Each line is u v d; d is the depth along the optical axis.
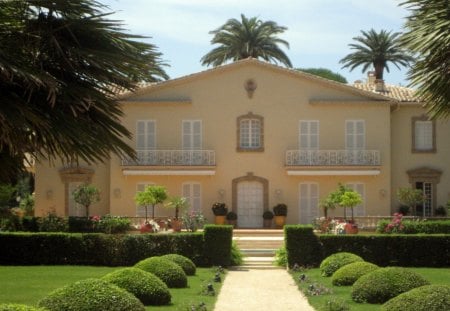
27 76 7.58
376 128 42.84
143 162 42.50
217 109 43.12
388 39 58.56
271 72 43.16
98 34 8.51
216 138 43.03
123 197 42.56
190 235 27.78
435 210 43.19
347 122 43.00
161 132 42.97
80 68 8.41
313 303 17.92
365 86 47.88
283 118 43.09
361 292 17.36
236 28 60.84
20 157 9.48
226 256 27.78
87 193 40.41
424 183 43.50
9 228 34.94
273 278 24.58
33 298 18.42
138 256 27.53
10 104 7.86
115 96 8.96
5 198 38.03
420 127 43.62
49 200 43.03
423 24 10.24
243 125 43.16
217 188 42.94
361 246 27.45
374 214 42.56
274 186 42.94
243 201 43.03
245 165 43.00
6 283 21.53
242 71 43.19
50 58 8.38
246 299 19.23
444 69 10.52
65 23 8.38
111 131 8.91
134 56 8.72
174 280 20.47
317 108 43.03
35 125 8.06
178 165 42.41
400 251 27.41
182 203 36.84
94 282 13.75
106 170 43.22
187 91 43.12
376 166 42.25
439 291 14.09
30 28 8.35
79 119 8.47
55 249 27.81
